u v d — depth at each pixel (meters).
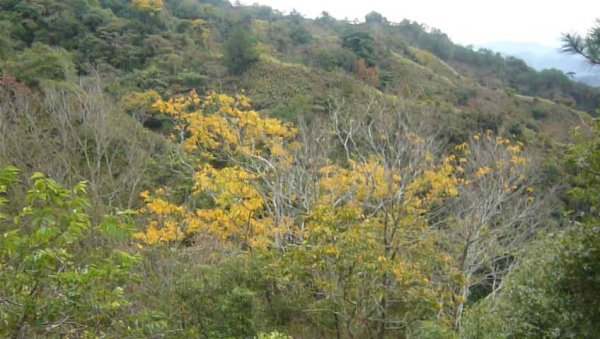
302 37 46.56
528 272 6.58
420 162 11.84
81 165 14.28
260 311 8.27
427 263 9.66
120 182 13.76
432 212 14.10
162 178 14.75
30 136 13.41
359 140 15.21
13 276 3.91
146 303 7.66
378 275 8.16
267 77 31.28
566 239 5.60
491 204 13.95
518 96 39.84
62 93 15.45
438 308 8.72
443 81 39.59
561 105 36.38
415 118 15.34
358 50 40.56
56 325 4.23
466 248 12.57
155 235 9.48
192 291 7.22
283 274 8.65
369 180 11.23
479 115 25.19
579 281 5.41
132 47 31.25
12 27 27.53
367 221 9.12
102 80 22.00
